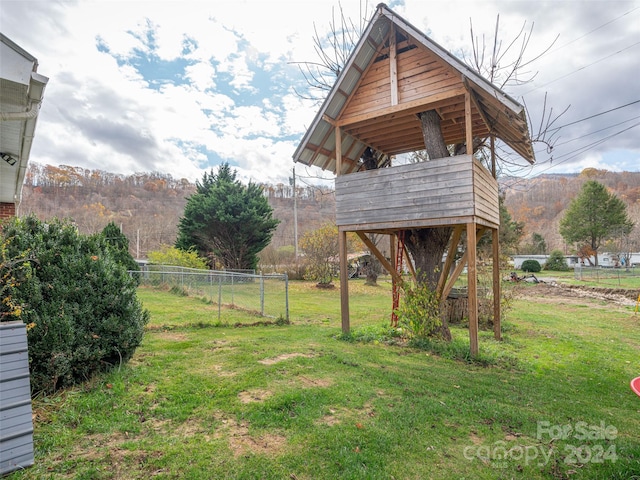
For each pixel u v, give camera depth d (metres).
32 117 3.97
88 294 4.07
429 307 7.42
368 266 22.77
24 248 3.79
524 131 6.49
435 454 2.99
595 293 20.25
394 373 5.12
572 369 5.99
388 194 7.19
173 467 2.59
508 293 10.65
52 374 3.60
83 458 2.62
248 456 2.78
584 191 45.59
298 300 15.45
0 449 2.42
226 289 12.77
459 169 6.39
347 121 7.88
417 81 6.98
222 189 21.30
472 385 4.82
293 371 4.86
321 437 3.11
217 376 4.52
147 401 3.65
